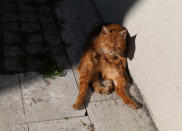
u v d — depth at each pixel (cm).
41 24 196
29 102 148
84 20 205
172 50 132
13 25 192
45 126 139
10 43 179
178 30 128
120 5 179
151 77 148
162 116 140
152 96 148
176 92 130
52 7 212
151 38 147
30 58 171
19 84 156
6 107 145
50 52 177
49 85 158
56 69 165
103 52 160
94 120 145
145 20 152
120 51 158
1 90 152
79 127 141
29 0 216
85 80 153
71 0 221
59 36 189
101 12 209
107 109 150
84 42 187
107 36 156
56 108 147
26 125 139
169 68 134
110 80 159
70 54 178
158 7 141
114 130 142
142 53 154
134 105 150
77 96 153
